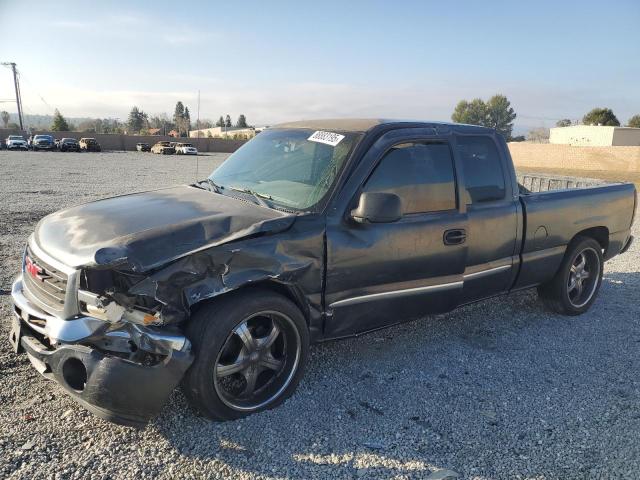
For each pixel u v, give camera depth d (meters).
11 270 6.38
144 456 2.91
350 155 3.77
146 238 2.98
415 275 4.00
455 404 3.65
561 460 3.05
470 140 4.48
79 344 2.90
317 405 3.53
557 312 5.60
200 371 3.03
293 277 3.36
